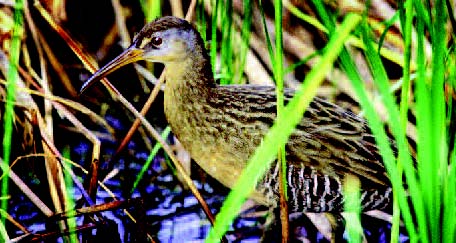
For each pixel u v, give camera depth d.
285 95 7.76
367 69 9.77
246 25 8.19
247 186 3.72
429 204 5.05
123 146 8.42
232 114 7.64
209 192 9.05
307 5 9.94
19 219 8.07
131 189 8.84
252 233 8.26
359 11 9.73
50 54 9.82
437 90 4.87
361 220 8.51
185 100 7.80
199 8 8.84
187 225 8.27
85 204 7.29
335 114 7.80
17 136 8.68
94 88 10.29
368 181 7.57
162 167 9.34
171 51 7.72
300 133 7.56
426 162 4.96
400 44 9.71
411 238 5.13
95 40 10.87
